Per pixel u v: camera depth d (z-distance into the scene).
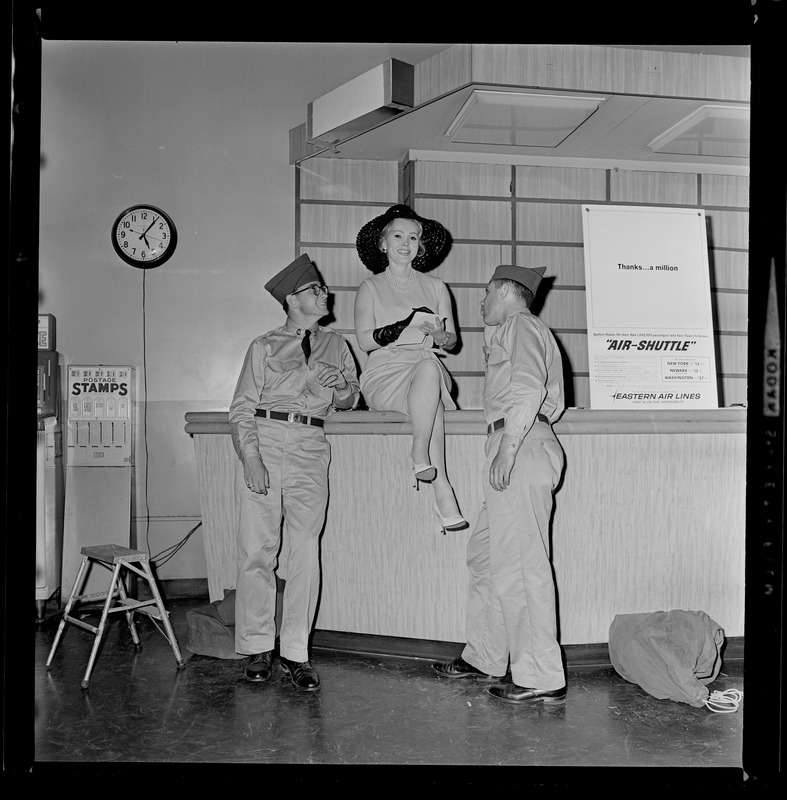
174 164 5.01
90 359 4.88
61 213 4.89
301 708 2.69
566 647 3.05
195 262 5.01
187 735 2.46
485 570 2.93
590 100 4.48
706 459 3.12
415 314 3.15
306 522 2.95
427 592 3.17
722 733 2.49
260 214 5.12
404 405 3.14
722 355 5.56
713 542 3.13
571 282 5.48
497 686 2.78
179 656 3.14
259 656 3.01
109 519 4.34
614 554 3.07
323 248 5.23
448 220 5.32
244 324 5.04
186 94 5.03
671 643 2.82
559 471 2.75
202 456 3.48
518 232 5.42
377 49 5.09
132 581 4.66
